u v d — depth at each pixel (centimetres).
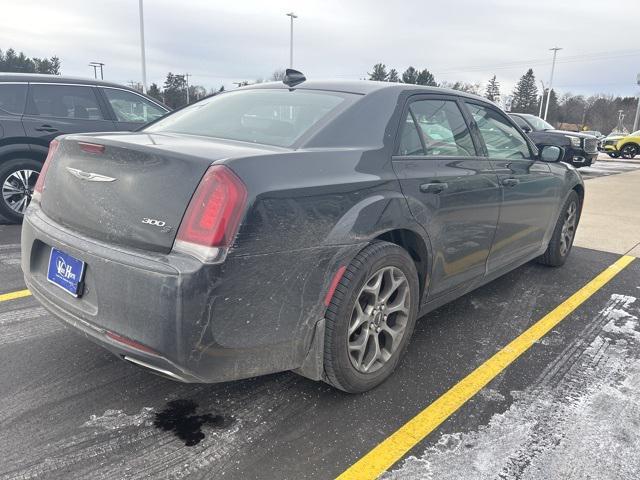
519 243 399
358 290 242
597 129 9700
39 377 271
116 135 259
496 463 219
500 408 260
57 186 247
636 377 295
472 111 356
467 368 300
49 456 212
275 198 208
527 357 316
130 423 237
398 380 283
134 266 201
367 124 272
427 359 309
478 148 346
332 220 229
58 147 256
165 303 194
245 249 200
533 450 228
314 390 270
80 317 224
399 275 270
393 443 230
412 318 285
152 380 273
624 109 9644
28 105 589
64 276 236
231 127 280
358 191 243
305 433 235
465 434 238
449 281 320
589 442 234
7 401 248
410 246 292
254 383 275
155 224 204
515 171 375
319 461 217
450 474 211
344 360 245
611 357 320
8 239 543
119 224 214
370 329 261
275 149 235
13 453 212
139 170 213
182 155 207
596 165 2112
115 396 257
